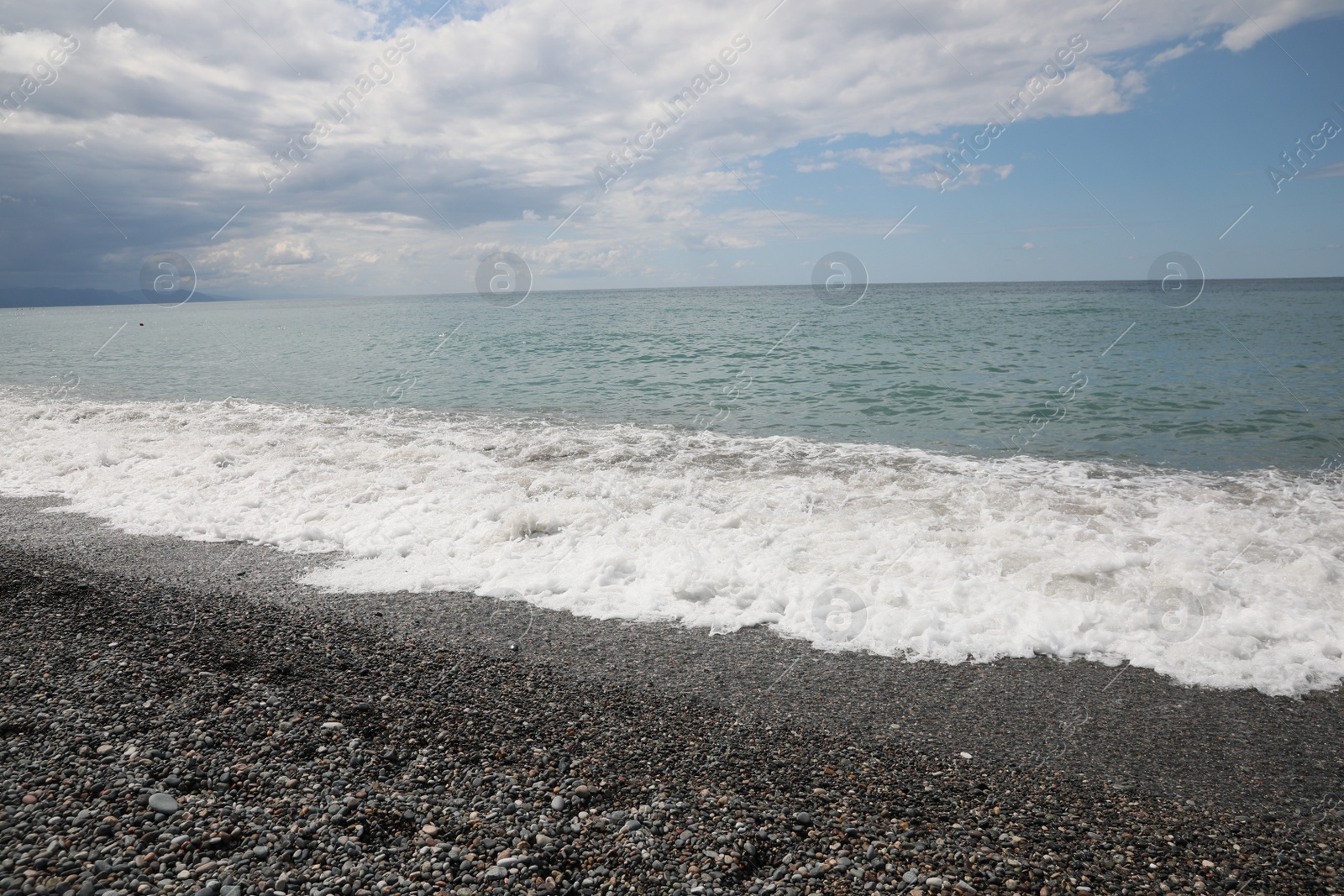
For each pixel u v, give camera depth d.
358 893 2.50
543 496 7.80
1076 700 4.12
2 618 4.75
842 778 3.36
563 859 2.72
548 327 38.31
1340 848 2.96
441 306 99.56
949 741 3.70
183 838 2.71
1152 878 2.75
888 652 4.66
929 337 27.36
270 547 6.48
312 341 33.22
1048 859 2.83
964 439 11.12
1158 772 3.47
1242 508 7.34
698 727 3.77
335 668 4.26
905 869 2.73
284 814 2.90
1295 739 3.75
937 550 6.05
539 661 4.46
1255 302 50.38
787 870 2.71
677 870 2.68
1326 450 10.13
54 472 9.00
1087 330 29.20
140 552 6.28
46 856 2.58
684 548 6.21
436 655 4.48
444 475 8.58
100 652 4.29
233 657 4.31
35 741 3.31
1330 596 5.22
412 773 3.24
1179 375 16.95
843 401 14.70
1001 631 4.88
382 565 6.05
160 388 17.95
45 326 61.12
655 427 12.28
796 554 6.07
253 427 12.04
